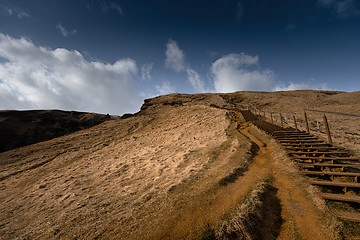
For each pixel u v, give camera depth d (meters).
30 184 21.67
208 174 12.26
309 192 9.11
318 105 67.88
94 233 8.16
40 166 30.55
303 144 14.59
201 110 50.84
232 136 22.23
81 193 13.93
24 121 60.44
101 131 48.12
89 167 23.19
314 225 7.25
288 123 32.91
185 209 8.69
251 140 20.20
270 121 34.50
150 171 15.75
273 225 7.68
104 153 30.19
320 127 29.23
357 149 15.25
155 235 7.40
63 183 18.06
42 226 10.03
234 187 10.32
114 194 12.24
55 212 11.59
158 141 30.30
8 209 14.03
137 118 56.06
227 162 14.04
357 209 7.79
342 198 7.94
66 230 8.92
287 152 13.77
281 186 10.32
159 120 50.69
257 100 85.25
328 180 10.08
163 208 9.02
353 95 78.50
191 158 16.92
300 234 7.00
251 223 7.50
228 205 8.62
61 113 70.12
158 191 11.00
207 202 9.05
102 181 16.05
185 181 11.58
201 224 7.65
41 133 56.91
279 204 8.88
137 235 7.54
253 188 9.89
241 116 38.44
